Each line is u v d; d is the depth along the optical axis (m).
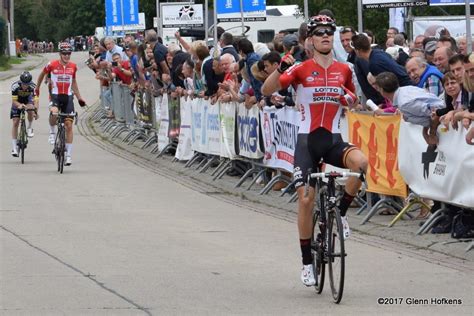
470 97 12.82
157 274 11.65
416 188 14.34
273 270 11.94
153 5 63.72
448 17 28.89
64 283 11.10
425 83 15.28
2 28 97.69
